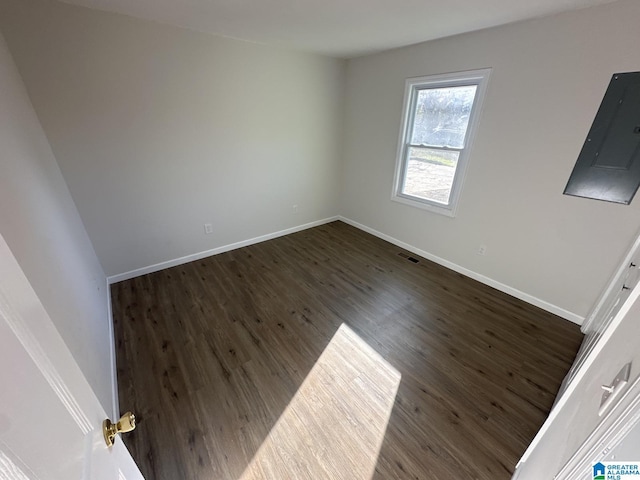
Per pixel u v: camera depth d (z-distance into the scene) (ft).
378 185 12.55
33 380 1.24
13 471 0.97
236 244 11.97
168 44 7.97
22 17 6.08
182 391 5.66
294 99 11.24
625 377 1.68
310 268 10.48
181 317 7.74
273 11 6.58
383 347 6.83
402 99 10.43
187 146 9.37
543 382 5.93
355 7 6.26
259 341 6.95
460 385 5.85
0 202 2.73
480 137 8.49
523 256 8.41
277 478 4.32
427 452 4.67
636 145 6.01
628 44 5.71
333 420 5.15
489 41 7.63
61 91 6.93
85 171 7.82
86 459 1.60
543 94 7.02
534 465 3.21
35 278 3.05
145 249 9.66
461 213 9.66
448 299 8.71
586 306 7.43
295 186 12.91
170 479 4.28
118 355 6.48
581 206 7.02
